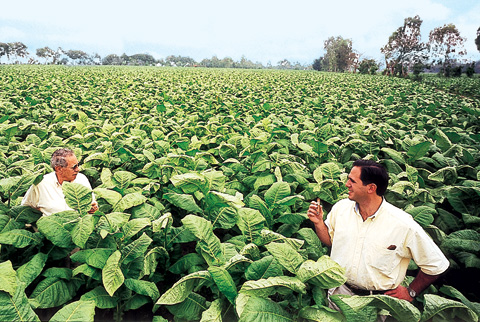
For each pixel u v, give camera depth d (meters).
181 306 2.25
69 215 2.62
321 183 3.87
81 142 5.84
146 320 2.96
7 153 5.25
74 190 2.58
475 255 3.11
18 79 20.41
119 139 5.96
